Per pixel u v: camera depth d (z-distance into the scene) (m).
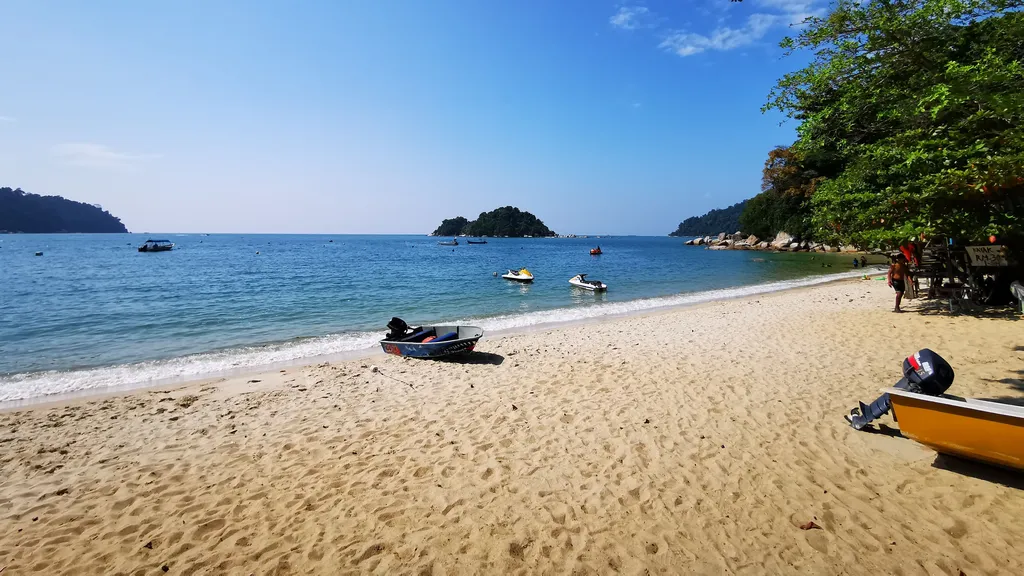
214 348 12.33
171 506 4.78
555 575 3.60
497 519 4.34
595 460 5.41
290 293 23.66
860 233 7.58
